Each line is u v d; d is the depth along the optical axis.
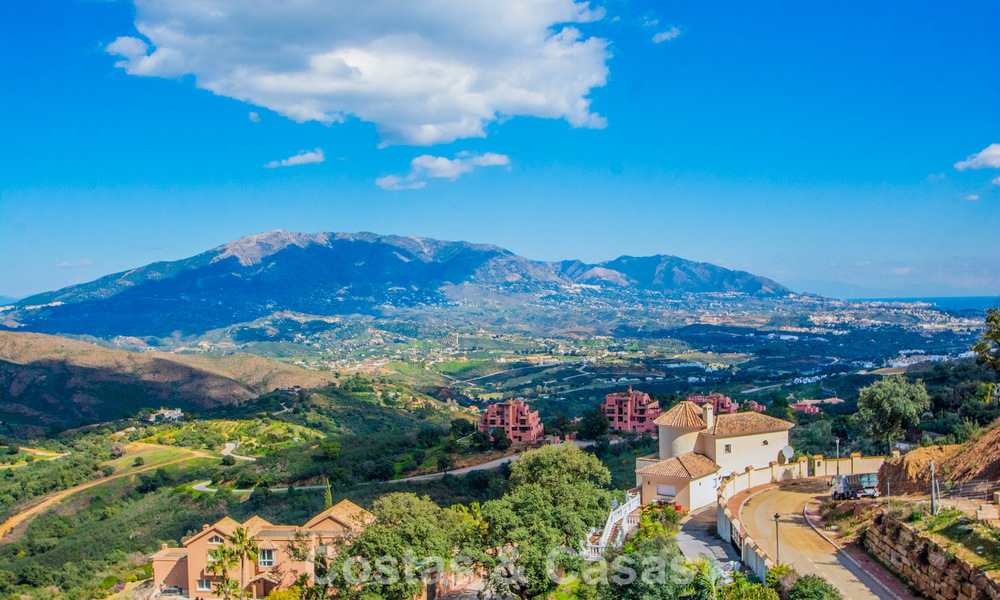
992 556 35.75
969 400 104.25
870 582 42.94
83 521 153.62
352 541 66.50
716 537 57.56
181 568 86.50
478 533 61.94
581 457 76.81
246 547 75.06
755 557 47.66
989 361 69.19
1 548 140.25
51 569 125.38
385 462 150.38
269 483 153.62
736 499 66.88
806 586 40.16
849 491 60.41
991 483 48.34
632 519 66.56
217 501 146.88
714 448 73.69
